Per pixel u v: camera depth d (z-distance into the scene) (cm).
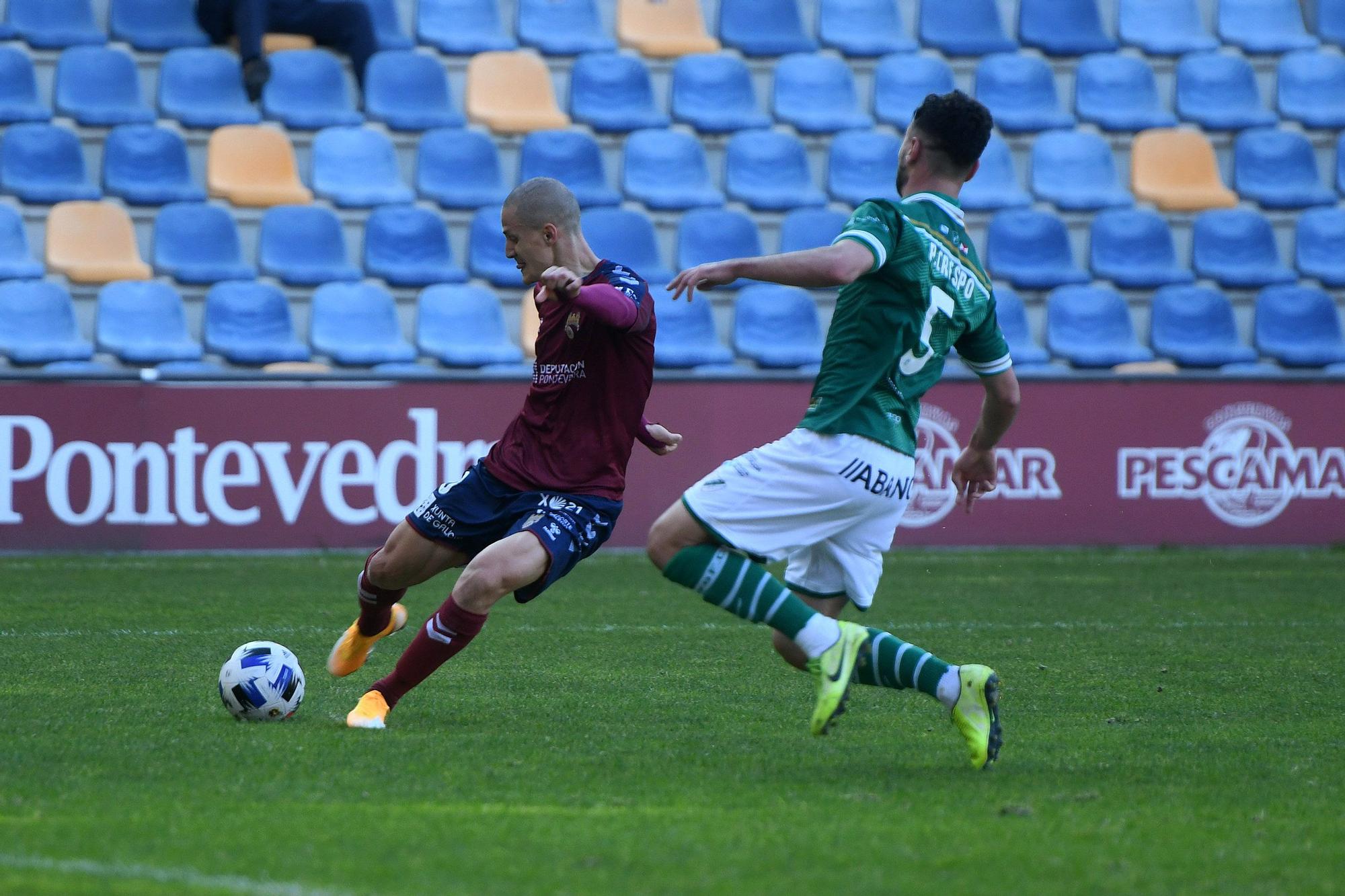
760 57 5438
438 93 5091
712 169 5200
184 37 5034
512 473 1692
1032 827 1238
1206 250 5091
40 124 4703
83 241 4441
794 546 1449
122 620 2611
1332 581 3409
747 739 1638
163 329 4244
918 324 1448
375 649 2328
